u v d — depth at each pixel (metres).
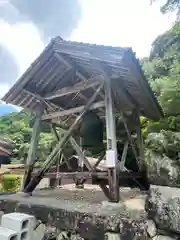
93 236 2.36
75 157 6.32
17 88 4.50
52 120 5.23
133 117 5.31
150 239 2.15
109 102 3.53
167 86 6.29
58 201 3.30
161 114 5.75
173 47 6.84
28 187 4.04
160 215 2.21
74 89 4.23
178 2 5.85
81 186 5.59
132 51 2.95
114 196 3.03
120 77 3.78
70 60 4.11
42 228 2.81
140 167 4.97
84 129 4.44
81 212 2.55
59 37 3.86
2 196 3.80
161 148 5.00
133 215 2.37
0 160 9.87
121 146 6.52
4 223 2.76
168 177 4.34
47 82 4.66
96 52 3.26
